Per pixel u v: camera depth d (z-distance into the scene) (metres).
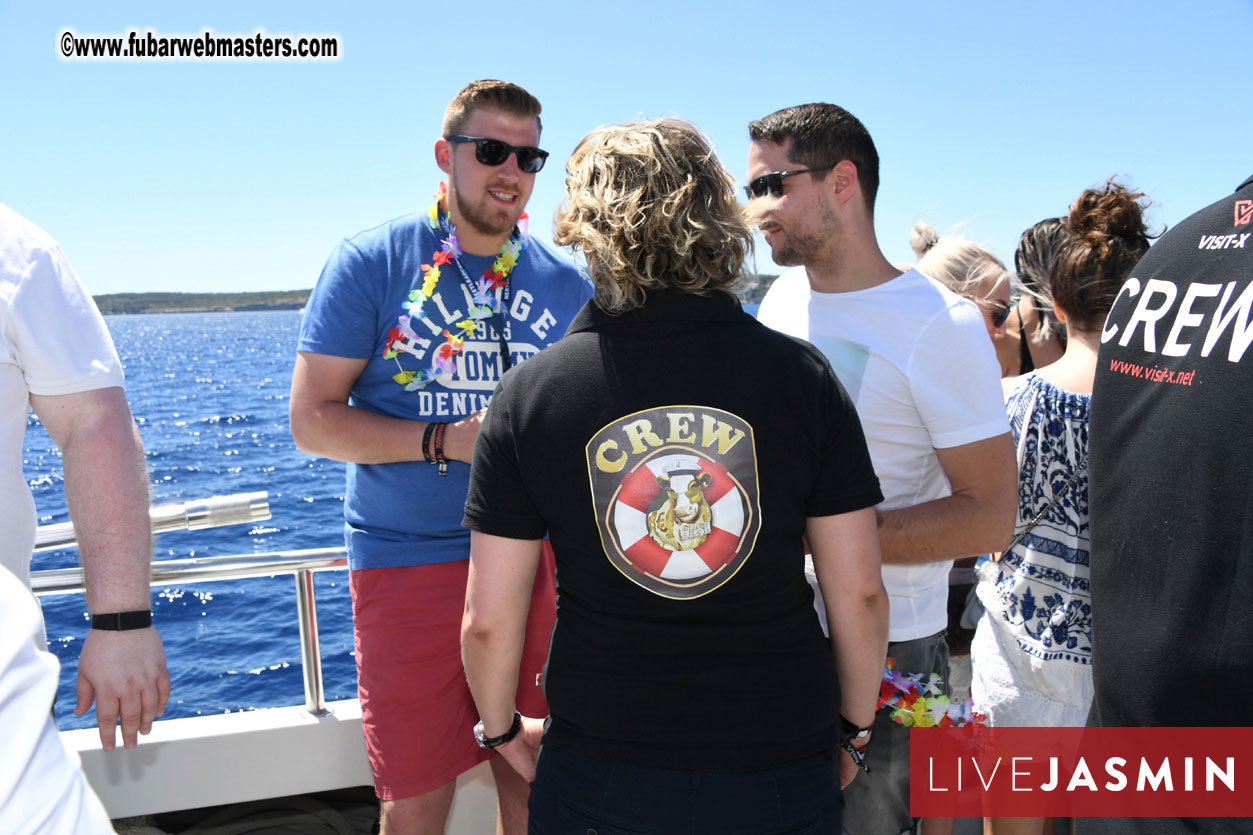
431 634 1.85
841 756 1.48
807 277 1.87
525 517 1.15
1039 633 1.80
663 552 1.09
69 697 5.95
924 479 1.73
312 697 2.07
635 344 1.11
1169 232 1.15
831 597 1.22
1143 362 1.09
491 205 1.91
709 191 1.15
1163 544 1.01
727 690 1.09
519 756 1.38
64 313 1.30
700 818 1.08
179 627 11.01
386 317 1.92
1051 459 1.79
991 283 2.70
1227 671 0.93
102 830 0.74
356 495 1.95
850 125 1.68
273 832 2.09
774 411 1.10
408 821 1.87
